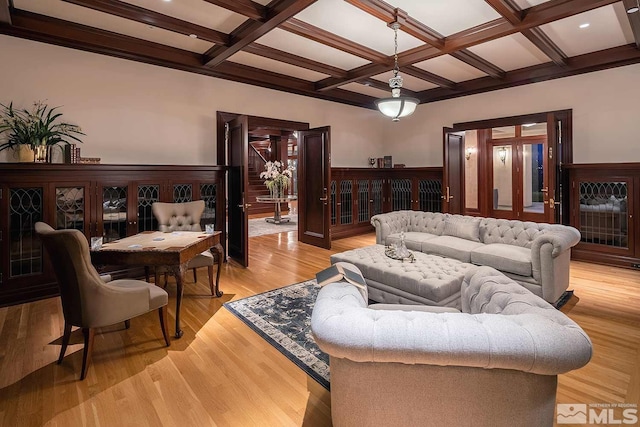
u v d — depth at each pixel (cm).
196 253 296
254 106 548
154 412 184
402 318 131
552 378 123
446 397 125
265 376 217
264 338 265
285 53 453
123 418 179
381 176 740
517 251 346
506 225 390
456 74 554
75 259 209
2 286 327
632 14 318
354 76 523
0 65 349
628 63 449
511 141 814
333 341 125
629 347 247
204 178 457
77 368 226
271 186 917
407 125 725
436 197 676
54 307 328
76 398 195
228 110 518
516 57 476
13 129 341
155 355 242
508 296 158
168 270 331
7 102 353
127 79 426
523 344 114
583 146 493
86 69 398
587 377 212
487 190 846
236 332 276
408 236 439
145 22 338
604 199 459
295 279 417
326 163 578
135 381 212
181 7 329
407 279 287
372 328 125
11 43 354
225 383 210
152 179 411
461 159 645
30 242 339
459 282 285
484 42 397
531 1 316
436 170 663
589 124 486
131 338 267
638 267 432
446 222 441
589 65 462
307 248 592
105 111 411
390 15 327
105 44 390
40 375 217
